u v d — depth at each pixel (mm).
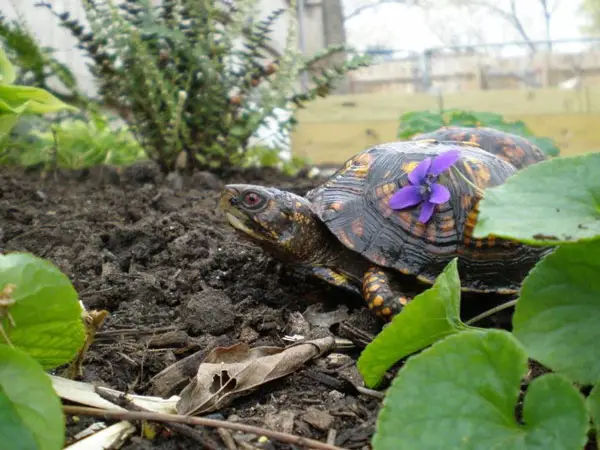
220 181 385
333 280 200
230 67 399
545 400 97
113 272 216
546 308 116
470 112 443
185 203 318
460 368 102
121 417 120
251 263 227
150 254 240
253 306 196
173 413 132
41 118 402
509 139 281
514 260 196
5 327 116
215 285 213
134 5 385
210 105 375
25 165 391
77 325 124
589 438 120
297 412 136
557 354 112
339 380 152
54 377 138
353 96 608
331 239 205
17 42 371
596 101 595
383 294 183
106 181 367
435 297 118
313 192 221
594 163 113
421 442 96
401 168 205
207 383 137
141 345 164
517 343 99
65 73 394
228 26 401
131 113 394
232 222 201
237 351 151
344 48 399
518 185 113
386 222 196
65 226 261
